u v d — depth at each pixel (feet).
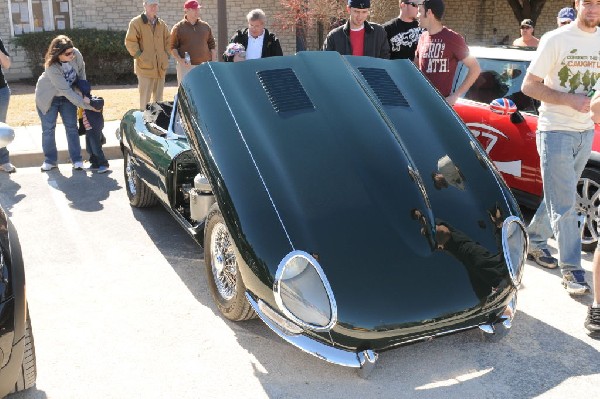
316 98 13.97
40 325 13.78
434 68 19.11
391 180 12.45
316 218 11.66
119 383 11.73
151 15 33.24
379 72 15.28
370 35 21.66
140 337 13.30
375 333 10.71
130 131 19.83
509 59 19.60
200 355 12.66
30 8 56.90
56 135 31.27
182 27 33.40
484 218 12.42
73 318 14.11
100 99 25.31
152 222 20.26
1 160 25.80
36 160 27.94
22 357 10.05
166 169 16.26
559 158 14.82
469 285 11.43
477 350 12.84
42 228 19.70
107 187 24.04
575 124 14.71
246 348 12.91
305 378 11.90
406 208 12.07
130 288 15.60
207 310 14.48
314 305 10.79
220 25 34.19
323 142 13.00
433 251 11.67
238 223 11.75
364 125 13.46
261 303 11.39
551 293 15.33
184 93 14.57
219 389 11.57
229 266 13.29
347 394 11.39
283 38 65.41
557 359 12.51
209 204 14.53
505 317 12.07
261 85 14.16
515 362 12.41
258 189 12.08
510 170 19.06
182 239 18.86
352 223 11.68
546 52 14.57
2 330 9.52
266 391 11.50
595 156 16.84
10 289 9.72
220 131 13.21
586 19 14.15
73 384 11.69
